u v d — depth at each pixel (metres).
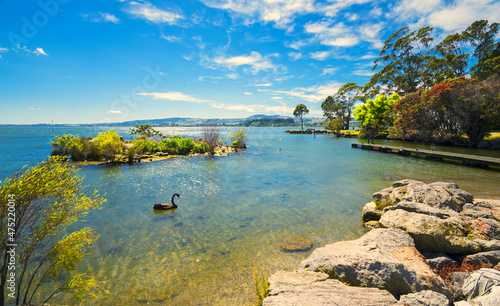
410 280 4.78
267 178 19.11
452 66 58.12
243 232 9.33
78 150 27.27
